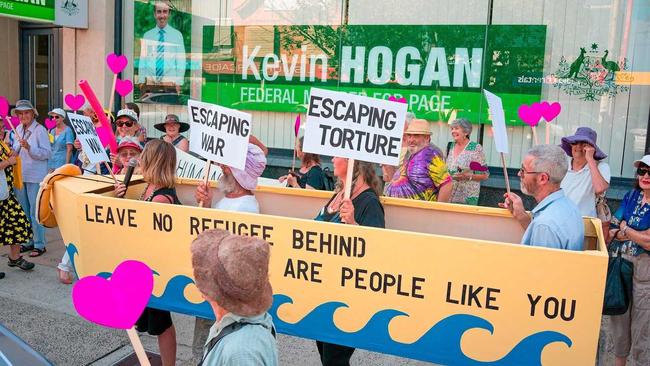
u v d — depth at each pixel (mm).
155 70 8812
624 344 3721
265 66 8062
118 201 3385
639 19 6297
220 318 1939
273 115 8102
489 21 6867
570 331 2600
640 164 3533
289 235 3006
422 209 3779
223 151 3471
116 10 8883
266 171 8031
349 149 3066
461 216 3701
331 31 7625
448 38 7039
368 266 2877
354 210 3309
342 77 7645
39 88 10352
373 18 7402
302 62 7844
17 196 6523
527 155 3027
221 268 1838
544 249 2584
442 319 2783
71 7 8781
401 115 3033
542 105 4016
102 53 8992
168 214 3266
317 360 4281
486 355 2738
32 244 6703
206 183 3637
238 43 8188
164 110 8836
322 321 3008
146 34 8797
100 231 3463
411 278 2807
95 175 4414
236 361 1799
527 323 2652
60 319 4867
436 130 7230
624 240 3588
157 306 3375
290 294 3049
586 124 6629
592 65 6523
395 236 2805
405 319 2850
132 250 3393
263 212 4234
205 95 8492
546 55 6699
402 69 7305
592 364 2592
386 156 3053
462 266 2713
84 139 3895
